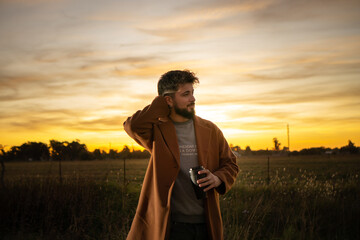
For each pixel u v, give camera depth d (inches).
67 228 210.4
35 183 261.6
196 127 83.4
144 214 81.9
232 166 84.6
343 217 213.5
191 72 81.8
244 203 240.5
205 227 79.3
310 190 272.7
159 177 77.9
